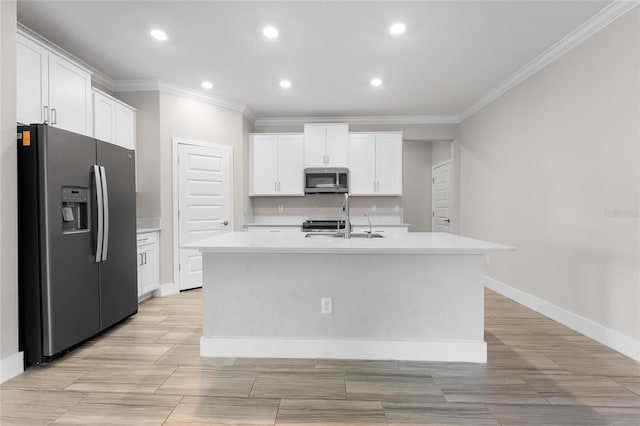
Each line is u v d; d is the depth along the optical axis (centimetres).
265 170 526
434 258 234
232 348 241
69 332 238
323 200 554
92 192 262
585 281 279
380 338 237
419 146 654
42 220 220
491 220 434
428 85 407
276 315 241
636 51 232
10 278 209
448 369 221
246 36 294
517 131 375
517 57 332
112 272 287
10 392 193
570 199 296
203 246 212
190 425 164
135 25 278
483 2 244
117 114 365
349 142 521
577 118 287
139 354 244
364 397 188
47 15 263
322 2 245
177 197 421
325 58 336
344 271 238
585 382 204
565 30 282
